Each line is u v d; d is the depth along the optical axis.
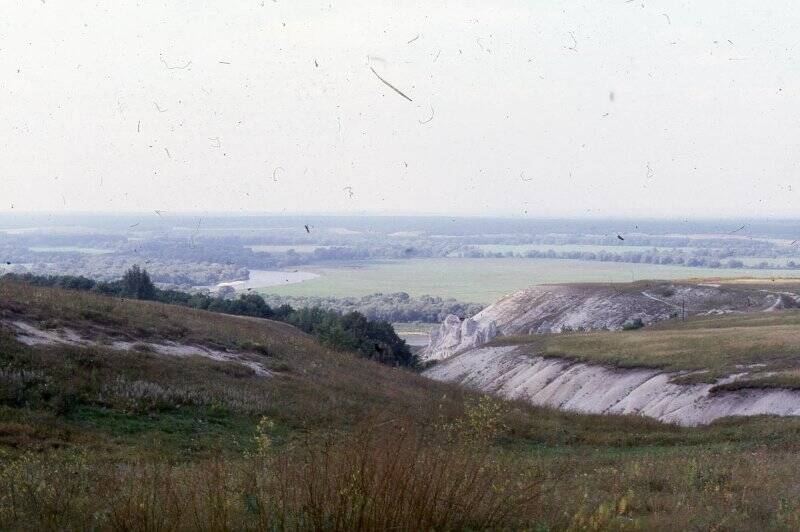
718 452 27.80
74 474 15.70
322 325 90.06
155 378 31.69
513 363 90.56
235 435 27.17
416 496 10.05
